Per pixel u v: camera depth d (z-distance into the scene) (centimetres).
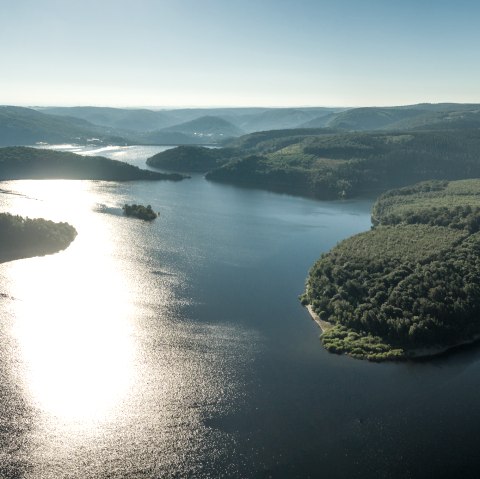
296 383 16912
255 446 14112
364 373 17575
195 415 15275
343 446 14175
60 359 17825
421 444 14312
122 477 13038
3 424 14538
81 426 14675
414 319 19325
